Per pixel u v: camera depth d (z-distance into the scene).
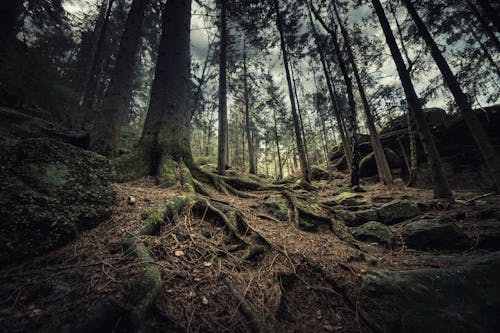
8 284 1.78
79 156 3.51
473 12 11.12
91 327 1.55
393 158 16.61
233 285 2.61
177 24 7.43
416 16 9.09
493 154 6.95
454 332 2.30
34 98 8.41
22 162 2.73
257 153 46.16
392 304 2.69
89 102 13.84
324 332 2.51
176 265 2.60
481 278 2.77
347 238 5.15
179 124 6.80
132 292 1.90
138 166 5.74
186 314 2.05
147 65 23.56
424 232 5.01
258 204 6.21
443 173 7.84
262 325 2.18
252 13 13.79
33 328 1.47
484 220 5.57
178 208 3.83
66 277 1.98
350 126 12.12
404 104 13.02
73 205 2.81
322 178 20.72
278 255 3.60
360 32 17.11
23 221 2.21
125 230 2.93
